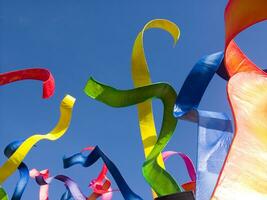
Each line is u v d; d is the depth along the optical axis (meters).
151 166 16.02
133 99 16.89
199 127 14.56
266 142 11.46
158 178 15.82
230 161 10.86
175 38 17.92
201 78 14.82
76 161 22.19
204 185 13.58
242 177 10.63
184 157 22.28
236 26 12.24
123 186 18.14
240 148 11.16
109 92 16.81
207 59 15.10
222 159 14.20
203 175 13.77
